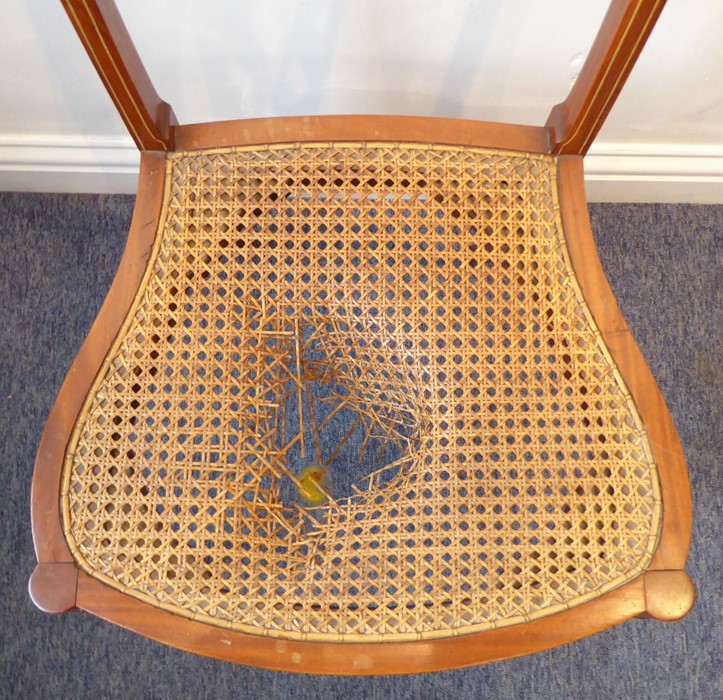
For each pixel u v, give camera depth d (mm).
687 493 573
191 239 629
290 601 551
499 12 756
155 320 612
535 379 608
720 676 1002
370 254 631
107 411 586
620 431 591
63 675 972
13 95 886
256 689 979
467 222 636
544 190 644
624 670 1001
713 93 885
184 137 638
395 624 546
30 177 1039
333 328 698
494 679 993
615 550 562
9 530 1000
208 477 581
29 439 1023
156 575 550
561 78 846
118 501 564
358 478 1022
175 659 983
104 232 1087
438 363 625
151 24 762
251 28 774
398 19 764
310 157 640
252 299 625
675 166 1024
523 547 563
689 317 1097
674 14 765
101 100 897
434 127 644
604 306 622
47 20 762
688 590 550
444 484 584
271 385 679
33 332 1055
